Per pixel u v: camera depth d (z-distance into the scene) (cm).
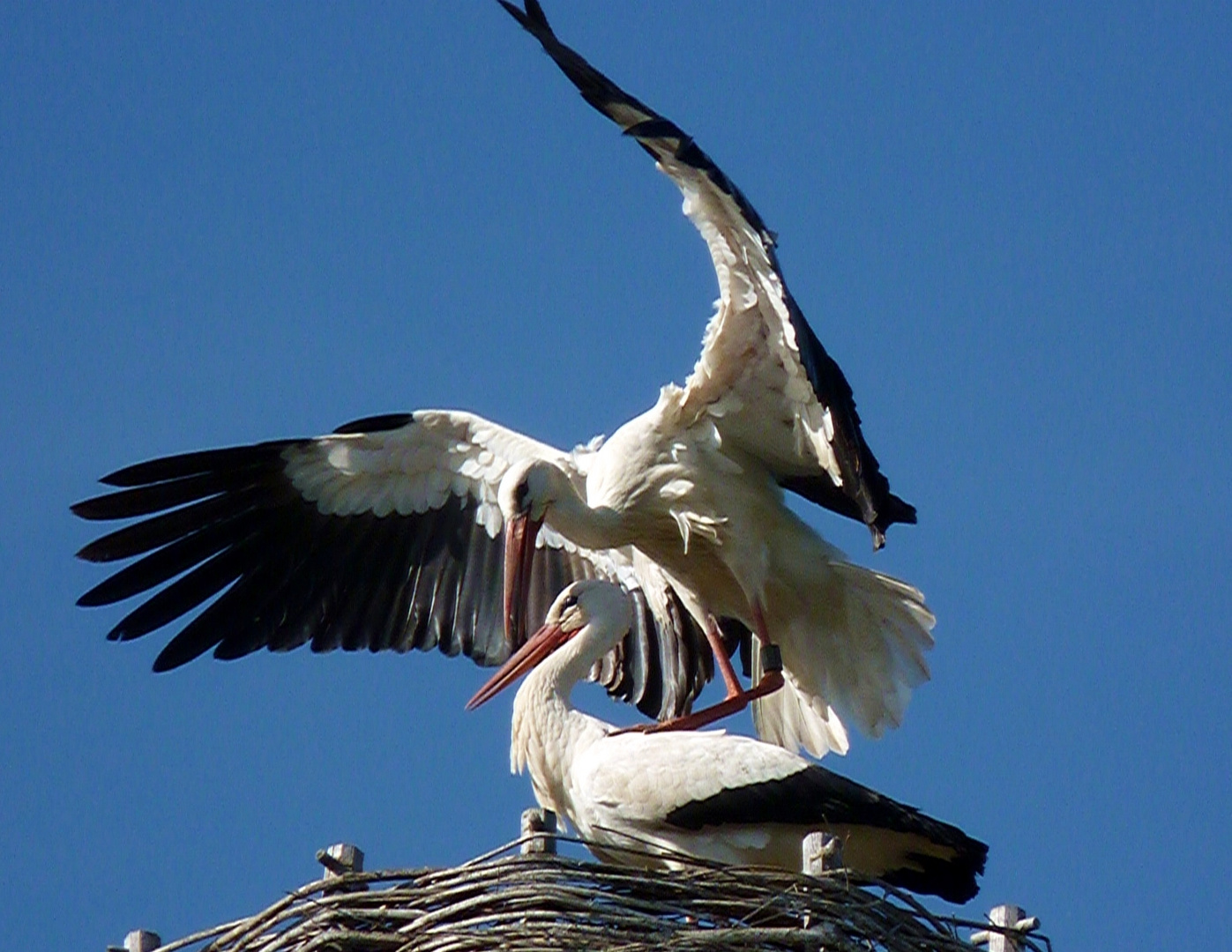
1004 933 1213
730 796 1281
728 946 1139
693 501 1541
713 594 1589
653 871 1176
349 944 1180
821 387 1416
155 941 1245
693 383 1522
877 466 1488
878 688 1534
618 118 1352
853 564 1525
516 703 1374
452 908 1169
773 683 1531
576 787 1331
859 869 1289
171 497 1609
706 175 1370
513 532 1546
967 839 1255
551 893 1159
